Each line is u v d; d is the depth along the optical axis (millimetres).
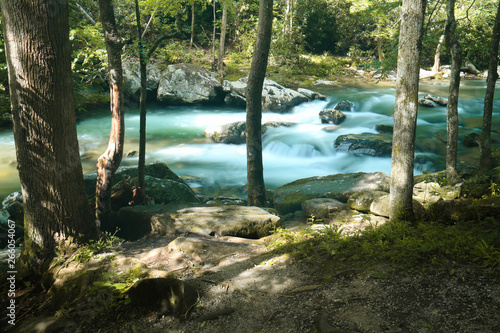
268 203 9125
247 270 4504
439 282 3723
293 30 25625
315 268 4363
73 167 4824
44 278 4660
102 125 16500
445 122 15539
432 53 10250
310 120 17609
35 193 4672
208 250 5012
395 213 5375
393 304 3527
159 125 17062
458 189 6715
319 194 8156
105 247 5141
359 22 26609
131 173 8672
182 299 3883
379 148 12547
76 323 3893
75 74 8219
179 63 21125
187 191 8219
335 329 3256
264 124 16297
